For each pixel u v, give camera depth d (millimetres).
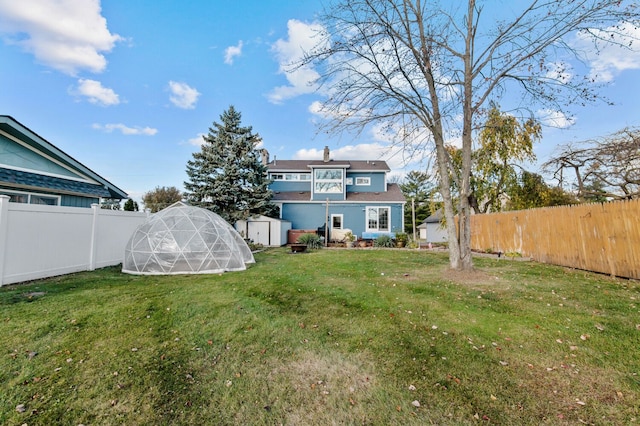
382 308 4836
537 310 4633
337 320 4297
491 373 2859
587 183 13211
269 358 3164
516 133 14070
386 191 23047
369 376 2814
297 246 14008
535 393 2543
